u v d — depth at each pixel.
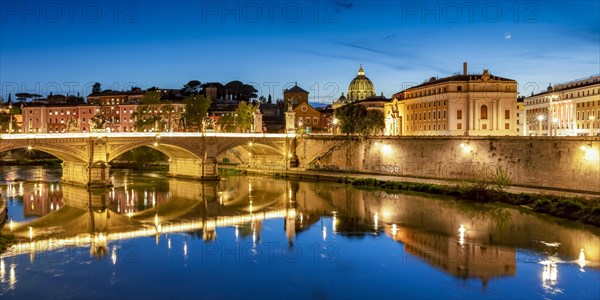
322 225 86.31
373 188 126.94
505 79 164.88
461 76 168.00
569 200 90.12
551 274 61.22
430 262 65.62
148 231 82.44
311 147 166.50
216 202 110.62
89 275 60.97
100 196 116.06
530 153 110.81
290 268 63.84
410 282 59.22
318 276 61.12
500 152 117.31
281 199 113.50
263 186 134.50
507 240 75.06
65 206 103.50
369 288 57.62
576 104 171.00
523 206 97.19
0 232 80.81
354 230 82.44
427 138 135.38
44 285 57.66
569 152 102.88
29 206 102.94
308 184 137.38
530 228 81.50
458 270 62.84
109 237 78.00
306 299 54.84
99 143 125.00
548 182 107.00
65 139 119.69
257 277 60.78
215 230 83.31
